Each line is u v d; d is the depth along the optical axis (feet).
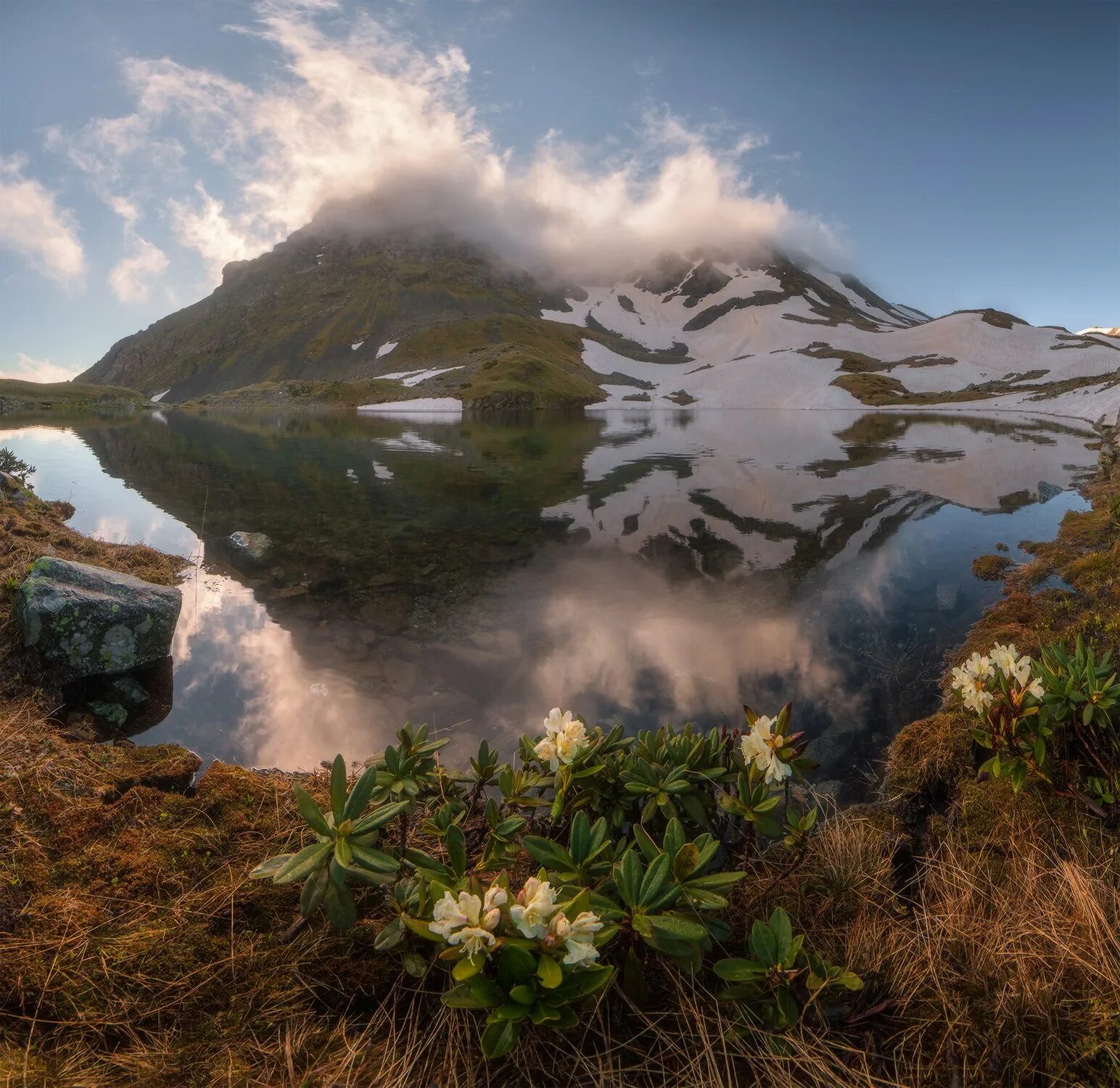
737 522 46.60
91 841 11.31
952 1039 7.93
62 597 19.79
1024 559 33.88
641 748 11.35
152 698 19.81
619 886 7.99
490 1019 6.41
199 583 31.99
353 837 8.64
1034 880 10.09
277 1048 7.92
